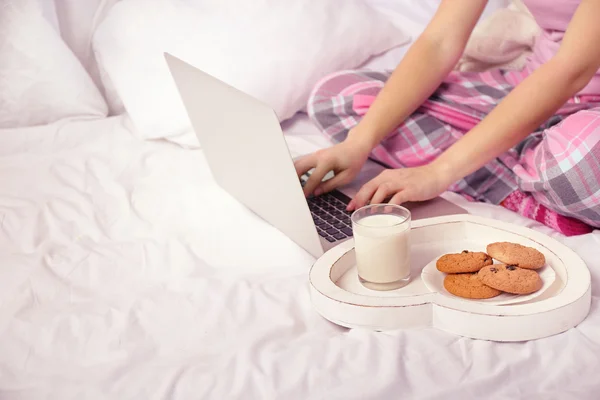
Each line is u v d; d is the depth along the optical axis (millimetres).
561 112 1430
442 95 1548
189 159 1704
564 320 952
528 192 1373
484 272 1020
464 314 955
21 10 1975
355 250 1093
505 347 951
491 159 1334
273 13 1888
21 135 1878
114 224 1414
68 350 1014
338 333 1015
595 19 1249
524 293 996
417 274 1108
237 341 1001
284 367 929
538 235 1115
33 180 1616
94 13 2186
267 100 1827
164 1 1954
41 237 1372
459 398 863
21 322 1083
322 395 875
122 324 1054
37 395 924
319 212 1339
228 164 1401
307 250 1239
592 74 1296
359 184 1455
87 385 931
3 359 1005
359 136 1442
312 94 1688
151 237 1352
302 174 1395
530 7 1527
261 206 1346
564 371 890
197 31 1879
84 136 1869
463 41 1511
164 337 1026
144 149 1769
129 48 1913
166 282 1177
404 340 959
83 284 1197
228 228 1360
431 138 1521
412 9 2174
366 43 1981
